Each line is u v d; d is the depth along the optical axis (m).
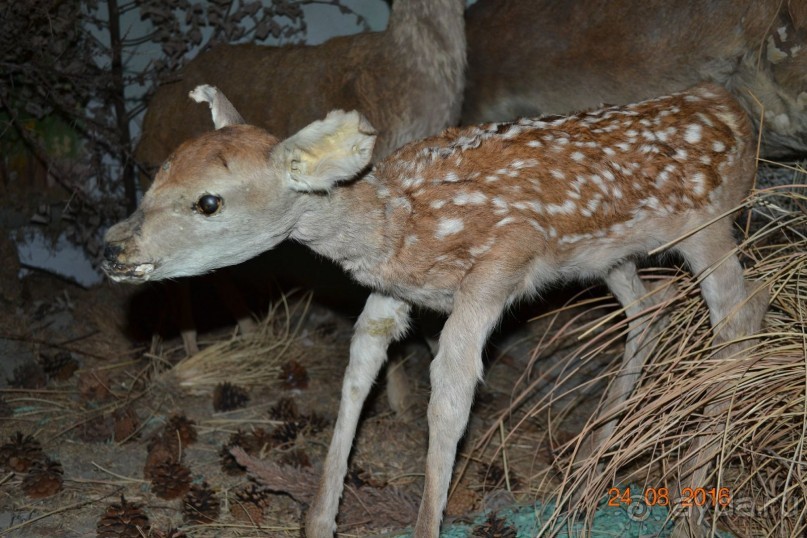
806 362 1.98
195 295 2.85
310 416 2.39
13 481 2.23
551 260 2.03
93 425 2.37
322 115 2.46
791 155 2.37
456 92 2.42
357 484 2.18
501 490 2.18
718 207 2.06
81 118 2.69
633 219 2.04
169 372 2.55
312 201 1.91
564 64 2.52
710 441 2.01
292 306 2.81
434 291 2.00
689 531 2.00
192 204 1.85
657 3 2.42
